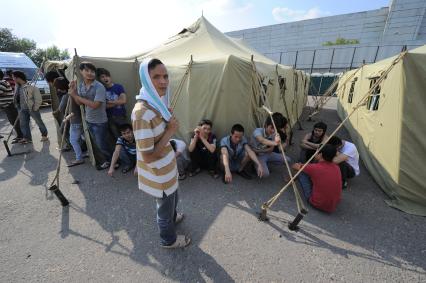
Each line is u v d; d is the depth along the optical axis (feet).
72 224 8.89
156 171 5.98
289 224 8.84
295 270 6.93
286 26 103.35
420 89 9.36
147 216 9.40
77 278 6.60
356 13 87.35
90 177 12.62
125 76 14.69
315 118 32.76
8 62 33.24
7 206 10.00
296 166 10.85
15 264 7.06
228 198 10.83
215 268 6.96
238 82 13.15
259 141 12.21
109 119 13.83
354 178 13.14
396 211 9.96
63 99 14.02
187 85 13.56
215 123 13.67
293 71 24.73
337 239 8.26
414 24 75.00
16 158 15.28
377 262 7.29
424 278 6.74
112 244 7.89
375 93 14.30
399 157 9.99
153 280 6.57
